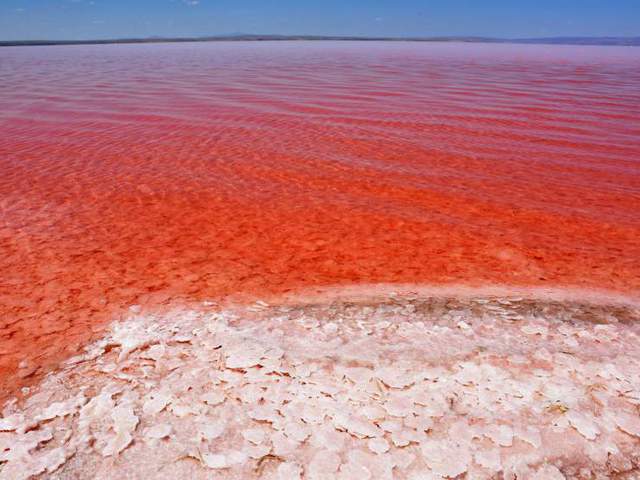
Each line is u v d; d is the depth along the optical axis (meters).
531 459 3.29
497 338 4.39
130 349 4.33
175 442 3.39
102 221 7.95
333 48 80.38
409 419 3.55
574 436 3.44
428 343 4.30
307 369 3.98
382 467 3.23
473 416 3.58
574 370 3.98
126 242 7.12
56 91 22.91
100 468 3.22
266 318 4.85
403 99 20.52
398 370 3.96
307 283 5.86
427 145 13.37
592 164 11.78
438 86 24.58
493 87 24.17
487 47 92.00
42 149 12.65
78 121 16.14
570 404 3.67
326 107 18.67
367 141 13.72
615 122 16.08
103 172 10.72
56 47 95.56
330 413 3.61
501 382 3.86
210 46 95.69
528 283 5.89
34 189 9.52
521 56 53.25
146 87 24.30
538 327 4.54
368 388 3.80
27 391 3.88
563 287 5.77
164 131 14.74
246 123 15.90
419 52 63.84
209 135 14.27
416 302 5.11
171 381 3.92
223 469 3.21
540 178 10.73
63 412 3.62
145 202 8.91
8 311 5.13
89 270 6.16
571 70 33.59
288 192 9.59
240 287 5.72
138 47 91.69
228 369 4.00
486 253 6.89
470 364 4.03
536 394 3.75
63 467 3.22
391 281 5.94
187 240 7.25
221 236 7.43
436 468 3.22
